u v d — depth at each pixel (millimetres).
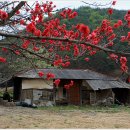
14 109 27938
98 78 35312
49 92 32781
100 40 6184
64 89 34031
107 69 38062
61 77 32500
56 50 7477
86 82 34625
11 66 14289
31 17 6773
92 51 6652
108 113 27016
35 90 32375
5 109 27516
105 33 6238
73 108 30844
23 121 19531
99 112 27703
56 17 7828
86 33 4363
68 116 23703
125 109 30984
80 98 34500
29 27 4598
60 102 33438
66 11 7801
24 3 6637
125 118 23234
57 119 21344
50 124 18578
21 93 32844
